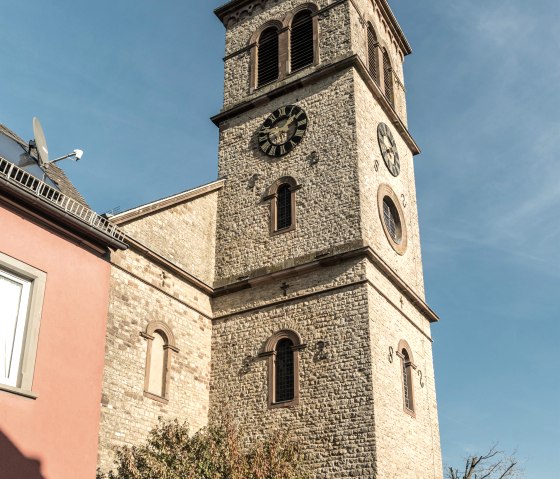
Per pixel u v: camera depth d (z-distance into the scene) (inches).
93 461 531.5
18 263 524.4
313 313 965.2
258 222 1091.3
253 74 1252.5
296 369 943.0
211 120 1239.5
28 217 544.1
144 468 743.7
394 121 1242.0
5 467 466.3
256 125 1186.0
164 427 823.1
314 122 1115.3
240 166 1165.1
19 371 500.4
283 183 1099.3
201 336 1014.4
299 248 1027.9
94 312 576.1
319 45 1192.8
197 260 1059.3
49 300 538.0
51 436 504.1
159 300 944.9
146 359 892.6
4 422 474.0
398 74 1408.7
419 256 1210.0
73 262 570.9
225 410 971.9
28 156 652.7
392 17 1397.6
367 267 953.5
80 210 599.2
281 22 1270.9
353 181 1026.7
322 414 896.9
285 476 798.5
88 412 540.1
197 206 1092.5
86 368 550.9
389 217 1138.0
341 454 862.5
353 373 896.9
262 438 926.4
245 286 1042.1
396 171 1194.0
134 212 933.8
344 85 1114.1
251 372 979.3
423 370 1080.8
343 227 1002.7
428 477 988.6
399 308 1033.5
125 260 903.1
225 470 761.0
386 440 875.4
